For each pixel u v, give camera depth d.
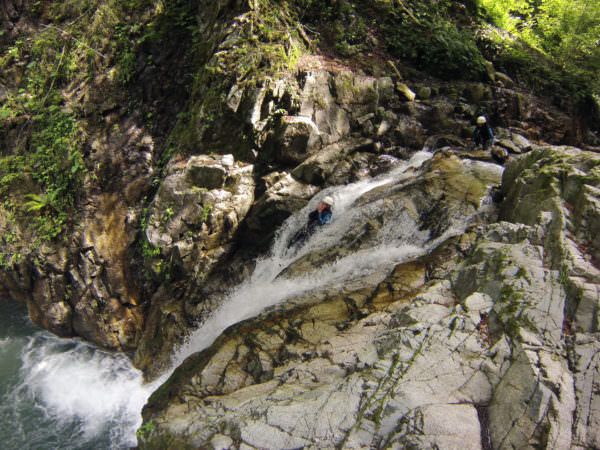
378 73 9.89
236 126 8.33
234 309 7.49
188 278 8.05
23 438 6.66
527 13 14.31
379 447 3.43
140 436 5.13
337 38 10.16
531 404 3.29
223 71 8.33
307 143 8.55
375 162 9.05
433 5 11.63
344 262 7.05
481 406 3.51
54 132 9.45
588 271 4.10
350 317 5.68
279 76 8.37
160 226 8.08
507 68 11.48
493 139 9.02
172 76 9.64
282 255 8.20
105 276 8.70
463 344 4.01
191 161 8.23
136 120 9.51
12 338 8.94
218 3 9.12
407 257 6.62
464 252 6.13
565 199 5.11
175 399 5.46
